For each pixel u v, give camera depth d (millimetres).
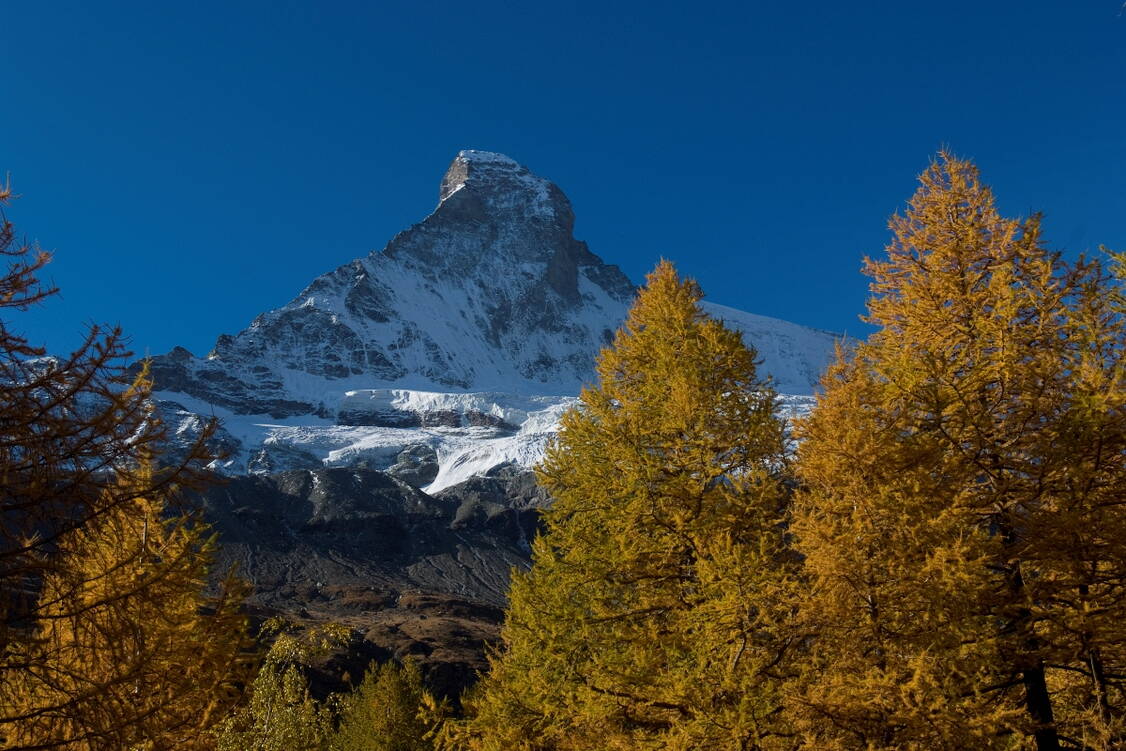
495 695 11188
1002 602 9758
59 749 5582
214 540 8445
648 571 10938
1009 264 11117
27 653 5465
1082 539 9188
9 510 5422
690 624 9508
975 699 8805
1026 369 10070
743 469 11602
